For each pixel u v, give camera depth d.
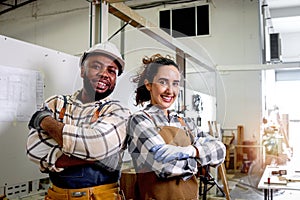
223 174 2.58
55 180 1.12
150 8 6.62
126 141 1.10
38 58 1.54
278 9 6.91
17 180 1.43
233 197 3.38
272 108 6.61
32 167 1.48
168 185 1.09
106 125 1.04
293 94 7.30
